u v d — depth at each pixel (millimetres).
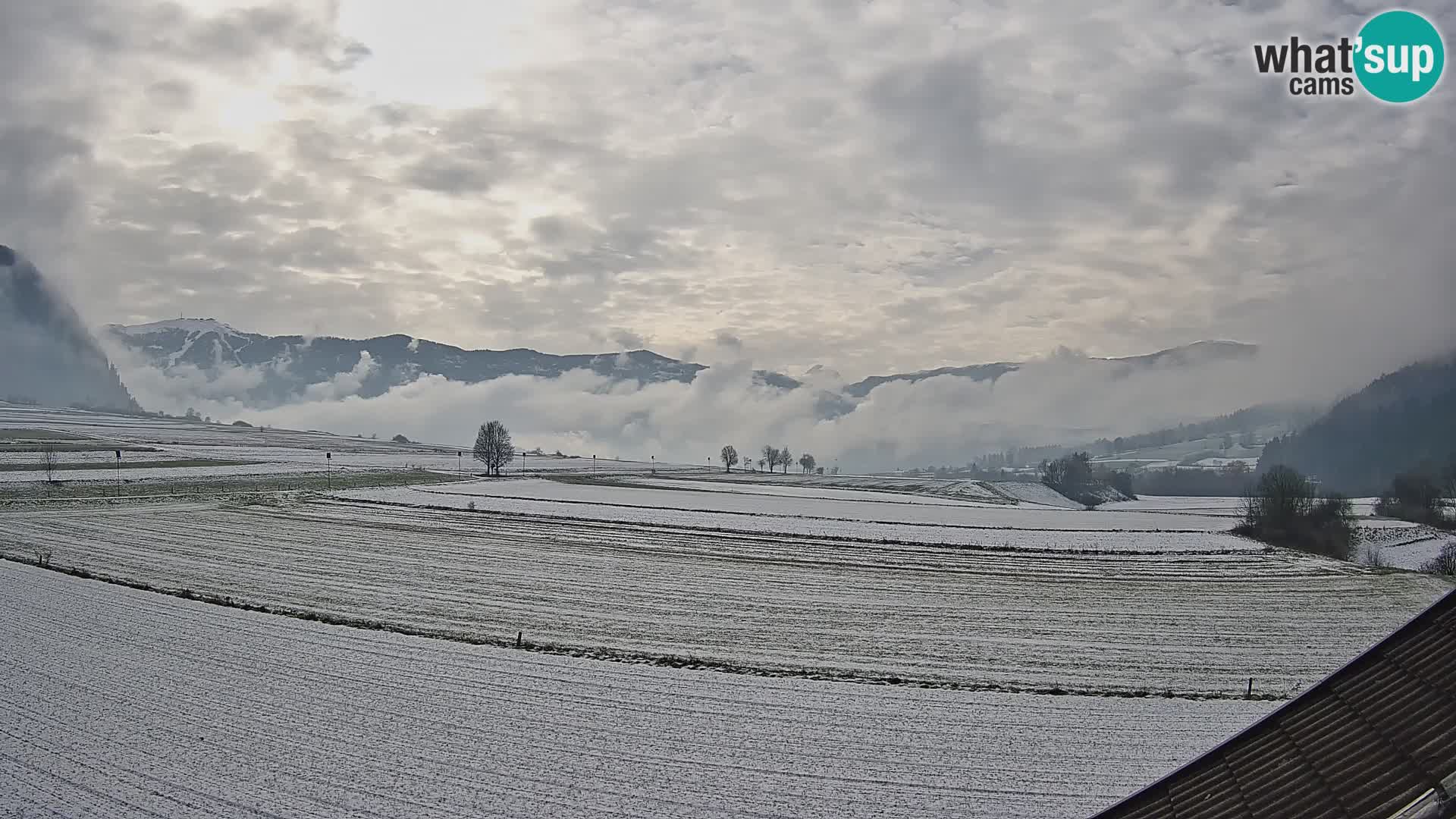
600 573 57188
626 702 31141
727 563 61531
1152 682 35562
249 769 24766
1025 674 36469
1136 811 12602
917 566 61375
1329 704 11625
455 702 30688
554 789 24000
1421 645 11141
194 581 50719
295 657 35625
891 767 25938
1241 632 44344
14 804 22312
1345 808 10094
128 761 25172
